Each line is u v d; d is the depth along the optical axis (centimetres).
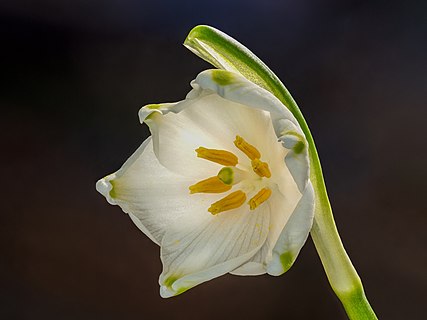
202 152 16
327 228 15
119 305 30
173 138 16
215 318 29
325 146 33
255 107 15
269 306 29
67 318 29
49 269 30
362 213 31
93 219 31
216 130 16
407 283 30
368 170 32
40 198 32
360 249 31
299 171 15
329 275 16
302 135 15
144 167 16
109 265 30
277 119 15
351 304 16
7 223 31
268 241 15
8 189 32
